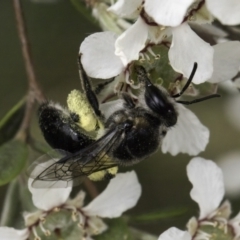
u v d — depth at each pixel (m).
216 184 0.11
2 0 0.15
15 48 0.15
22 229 0.11
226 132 0.15
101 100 0.11
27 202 0.11
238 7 0.10
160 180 0.15
